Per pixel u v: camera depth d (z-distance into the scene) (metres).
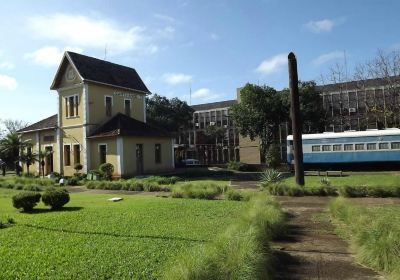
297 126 16.36
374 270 6.04
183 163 46.12
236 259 5.04
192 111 56.72
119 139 27.62
